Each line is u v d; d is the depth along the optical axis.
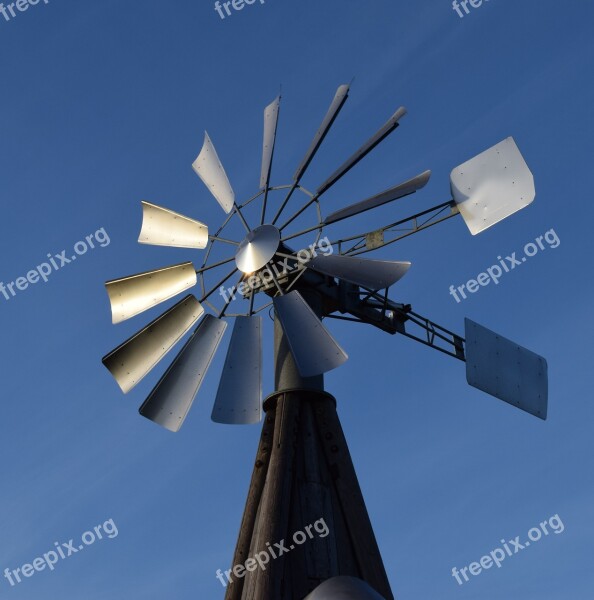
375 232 10.16
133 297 10.33
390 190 9.49
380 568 8.42
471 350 10.69
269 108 11.20
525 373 11.27
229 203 10.63
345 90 10.20
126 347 9.83
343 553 8.59
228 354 9.35
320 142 10.08
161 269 10.41
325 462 9.12
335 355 8.57
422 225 9.99
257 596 8.05
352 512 8.75
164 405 9.34
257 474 9.17
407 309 10.93
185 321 10.05
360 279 9.09
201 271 10.36
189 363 9.59
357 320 10.51
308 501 8.77
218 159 11.18
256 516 8.88
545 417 11.18
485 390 10.54
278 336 9.94
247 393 9.07
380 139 9.65
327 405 9.46
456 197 9.90
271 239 9.91
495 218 9.62
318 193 9.88
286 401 9.38
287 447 9.01
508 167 9.78
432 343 11.11
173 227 10.80
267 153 10.66
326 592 6.68
